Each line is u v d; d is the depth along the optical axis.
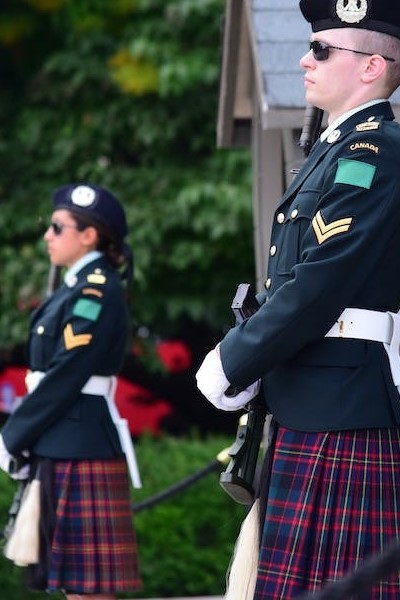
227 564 17.56
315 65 9.36
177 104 24.80
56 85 25.50
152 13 24.64
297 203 9.17
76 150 25.39
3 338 24.75
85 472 13.27
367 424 8.91
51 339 13.48
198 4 23.83
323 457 8.91
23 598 16.66
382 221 8.81
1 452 13.33
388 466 8.99
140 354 25.20
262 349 8.78
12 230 25.20
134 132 25.22
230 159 24.25
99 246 13.94
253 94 15.73
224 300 25.14
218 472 18.31
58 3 25.78
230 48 15.51
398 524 8.96
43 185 25.52
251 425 9.41
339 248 8.77
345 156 8.98
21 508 13.30
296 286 8.71
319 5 9.30
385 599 8.71
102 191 13.97
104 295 13.48
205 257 24.36
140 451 19.33
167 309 24.91
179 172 24.91
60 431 13.30
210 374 8.95
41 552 13.24
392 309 9.17
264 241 15.59
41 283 24.33
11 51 26.70
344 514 8.86
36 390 13.25
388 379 9.00
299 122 12.55
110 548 13.27
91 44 25.05
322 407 8.94
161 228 24.02
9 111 26.38
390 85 9.32
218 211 23.72
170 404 26.30
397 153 8.97
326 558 8.83
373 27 9.20
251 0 13.48
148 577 17.36
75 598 13.41
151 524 17.62
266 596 8.88
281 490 8.98
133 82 24.28
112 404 13.64
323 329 8.80
